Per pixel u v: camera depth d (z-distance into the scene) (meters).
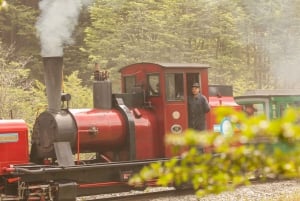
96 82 18.33
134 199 18.19
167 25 39.53
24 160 16.02
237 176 4.15
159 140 18.89
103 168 17.23
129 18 38.94
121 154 18.61
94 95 18.38
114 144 18.17
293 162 3.78
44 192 16.03
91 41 41.12
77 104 31.84
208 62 41.38
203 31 41.50
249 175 4.46
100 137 17.59
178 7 40.41
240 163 4.05
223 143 3.85
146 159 18.42
